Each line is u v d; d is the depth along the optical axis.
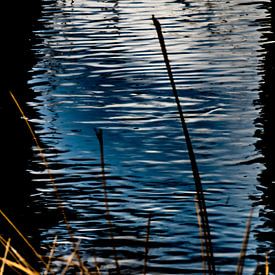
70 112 13.98
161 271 7.40
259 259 7.52
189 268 7.45
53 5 29.33
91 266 7.50
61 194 9.72
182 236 8.28
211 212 8.91
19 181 10.25
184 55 18.88
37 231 8.46
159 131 12.63
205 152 11.36
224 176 10.24
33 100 14.97
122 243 8.14
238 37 21.00
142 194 9.68
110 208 9.22
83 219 8.86
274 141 11.71
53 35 22.56
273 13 25.14
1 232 8.45
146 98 14.92
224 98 14.59
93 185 10.07
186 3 28.58
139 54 19.31
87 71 17.58
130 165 10.88
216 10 26.39
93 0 30.56
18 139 12.29
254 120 12.98
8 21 25.66
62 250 7.93
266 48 19.31
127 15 26.05
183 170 10.59
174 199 9.45
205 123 12.99
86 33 22.73
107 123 13.20
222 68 17.23
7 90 15.94
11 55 19.78
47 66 18.25
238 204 9.14
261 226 8.41
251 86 15.45
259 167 10.55
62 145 11.89
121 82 16.41
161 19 24.83
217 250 7.82
